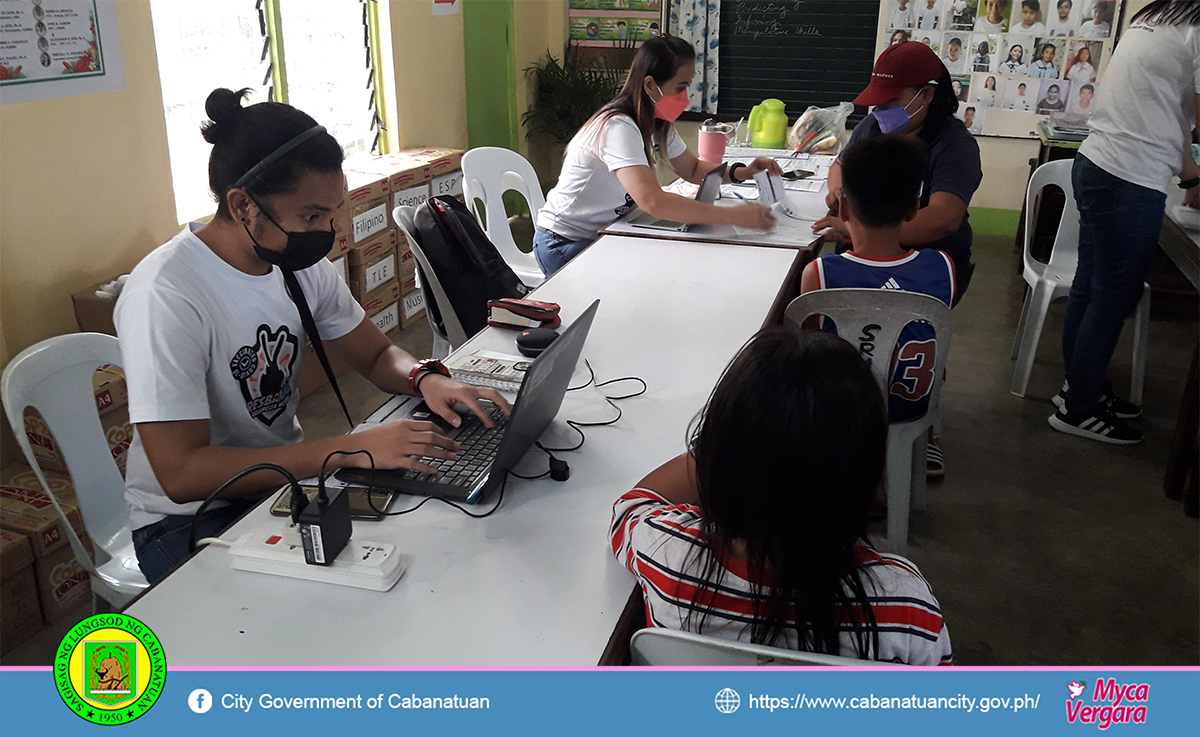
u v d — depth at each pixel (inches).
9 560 80.0
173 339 53.0
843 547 35.1
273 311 59.9
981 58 201.2
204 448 53.2
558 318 78.5
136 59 109.8
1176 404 131.5
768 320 81.9
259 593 44.0
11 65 94.0
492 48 201.9
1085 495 107.7
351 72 161.3
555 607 42.9
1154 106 104.7
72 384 63.5
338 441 53.7
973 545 97.7
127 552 64.2
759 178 117.2
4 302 96.7
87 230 105.7
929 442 109.5
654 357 73.1
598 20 226.5
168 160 116.7
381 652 39.7
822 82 216.5
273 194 52.1
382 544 45.7
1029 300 138.3
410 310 159.9
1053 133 168.1
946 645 37.2
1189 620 86.3
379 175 147.8
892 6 202.8
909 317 78.1
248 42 133.9
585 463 56.2
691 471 47.6
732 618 37.2
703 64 221.3
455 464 54.4
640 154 109.4
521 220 225.0
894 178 78.9
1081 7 191.2
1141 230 108.8
